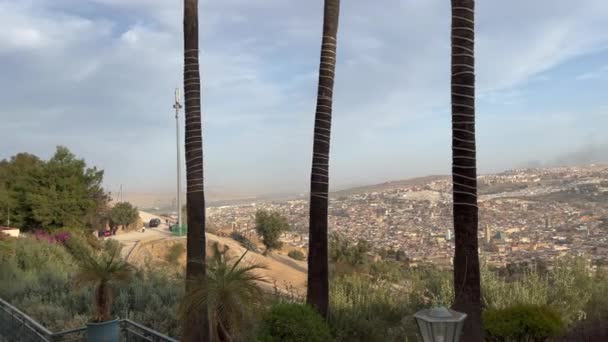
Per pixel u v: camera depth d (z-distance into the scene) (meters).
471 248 5.87
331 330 7.59
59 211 35.94
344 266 16.59
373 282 12.38
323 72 8.31
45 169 37.03
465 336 5.73
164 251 38.78
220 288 5.50
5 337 8.87
